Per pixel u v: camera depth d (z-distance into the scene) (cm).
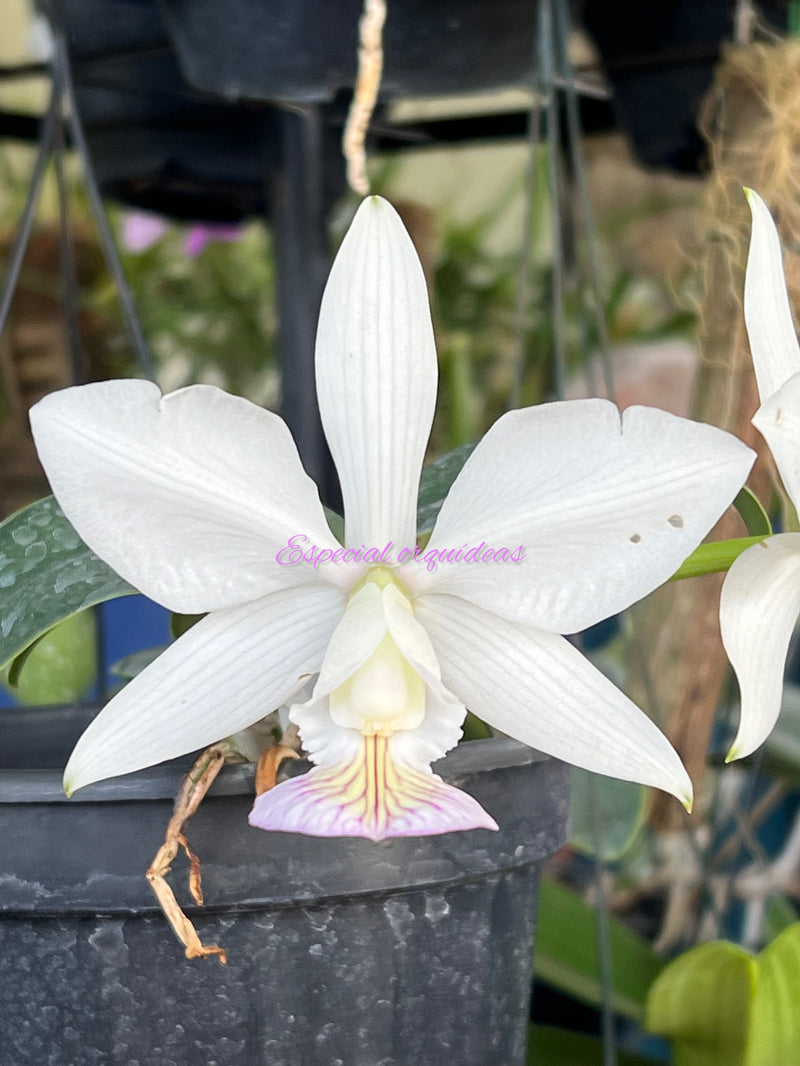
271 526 21
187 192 46
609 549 21
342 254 22
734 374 36
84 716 29
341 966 23
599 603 22
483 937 24
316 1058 23
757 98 37
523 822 24
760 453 36
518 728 22
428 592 23
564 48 28
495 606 22
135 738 21
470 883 23
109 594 24
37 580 24
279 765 22
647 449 20
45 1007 22
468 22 31
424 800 21
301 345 33
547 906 34
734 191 37
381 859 22
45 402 20
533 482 21
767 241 24
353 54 30
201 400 20
